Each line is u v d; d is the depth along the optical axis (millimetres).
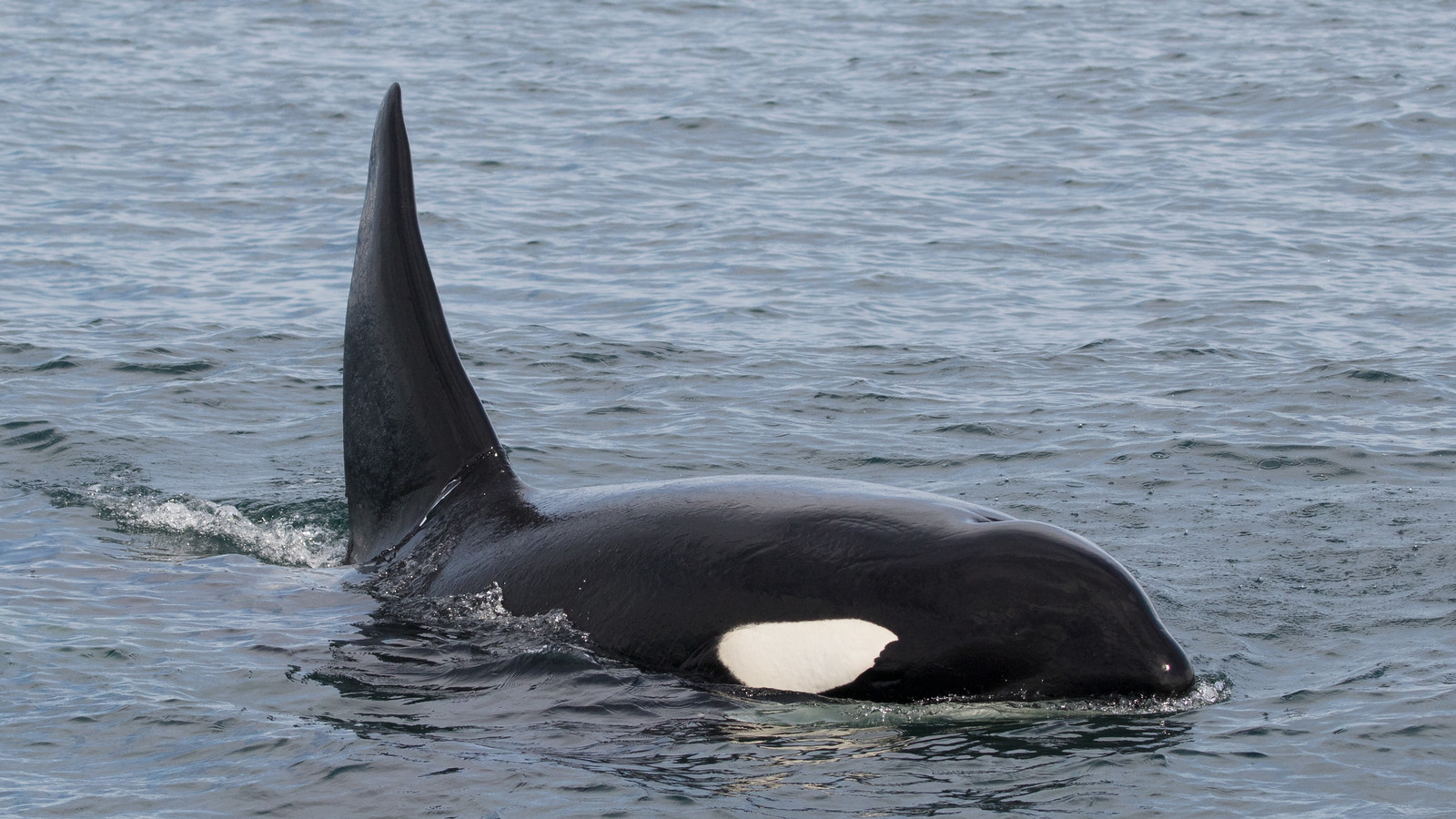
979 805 22734
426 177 103438
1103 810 22641
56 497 42750
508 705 26750
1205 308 69438
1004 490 43125
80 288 73562
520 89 138500
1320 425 49469
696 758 24484
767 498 28672
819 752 24609
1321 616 31859
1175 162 107875
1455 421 49781
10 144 113562
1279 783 23531
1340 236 85688
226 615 31984
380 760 24672
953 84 140625
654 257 82000
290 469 46469
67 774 24500
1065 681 25438
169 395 54438
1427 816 22453
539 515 31594
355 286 35125
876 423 51500
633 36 169000
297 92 135625
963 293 73625
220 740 25703
